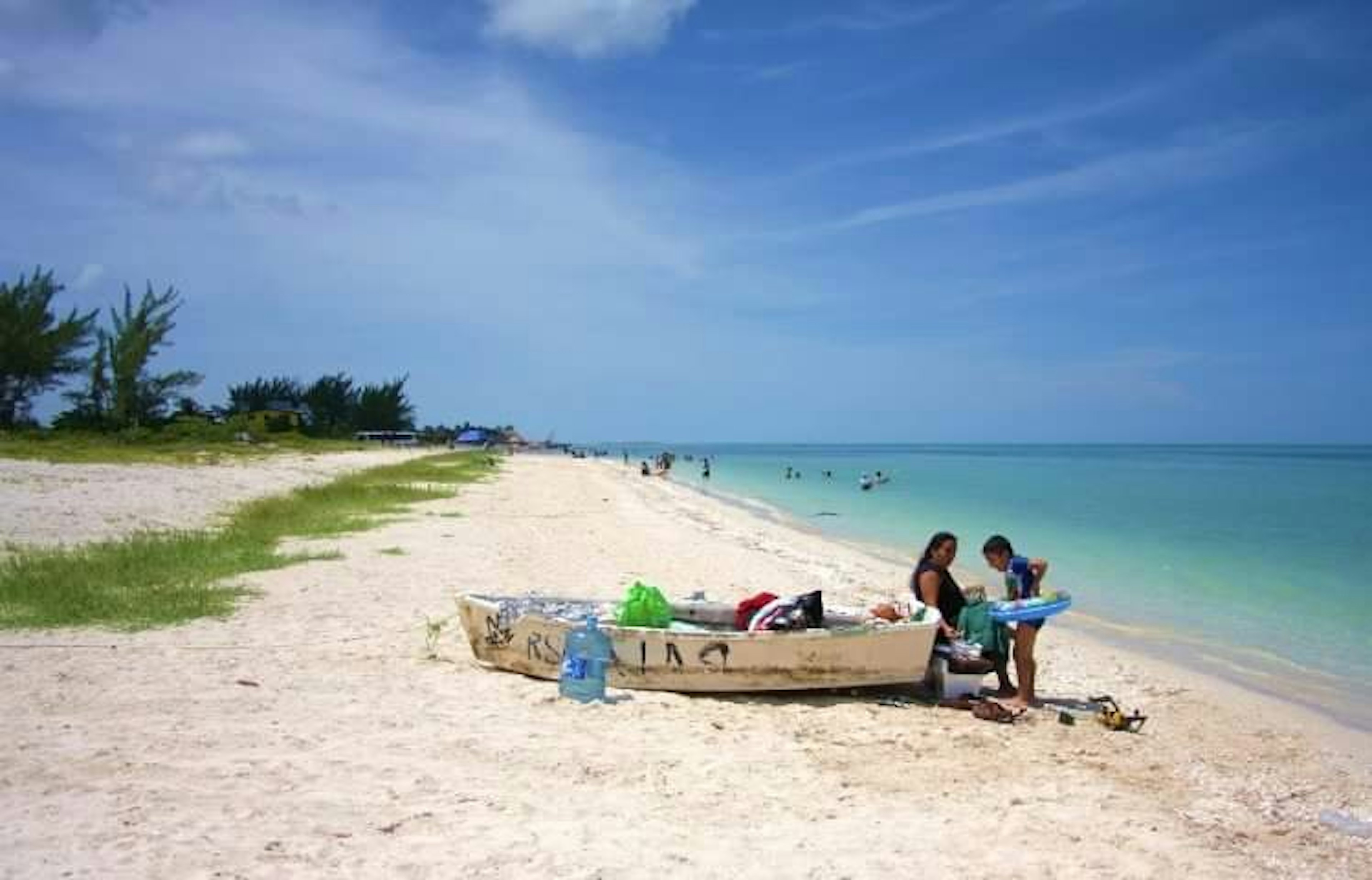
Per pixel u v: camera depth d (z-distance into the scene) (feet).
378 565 55.26
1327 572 69.77
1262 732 31.17
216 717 26.55
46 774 21.67
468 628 34.17
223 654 33.81
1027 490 183.73
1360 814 24.13
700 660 31.01
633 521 97.30
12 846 17.88
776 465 354.74
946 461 418.31
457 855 18.39
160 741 24.34
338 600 44.45
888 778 24.17
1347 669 41.55
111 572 46.96
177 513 77.15
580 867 18.12
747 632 31.45
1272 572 69.87
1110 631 48.91
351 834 19.10
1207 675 39.58
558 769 23.63
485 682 31.55
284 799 20.76
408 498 106.83
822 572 65.72
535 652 32.14
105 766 22.31
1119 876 19.17
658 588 52.95
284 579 49.34
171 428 192.24
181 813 19.72
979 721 29.60
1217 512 125.39
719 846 19.52
